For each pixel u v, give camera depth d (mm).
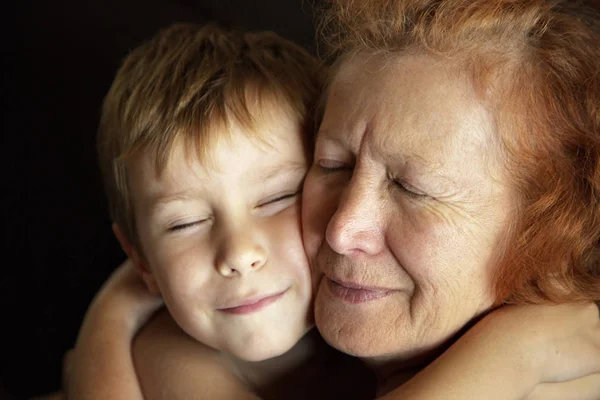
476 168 1047
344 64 1167
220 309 1306
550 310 1180
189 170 1263
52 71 2107
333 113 1154
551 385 1158
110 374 1394
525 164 1071
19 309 2094
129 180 1365
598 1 1326
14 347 2078
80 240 2117
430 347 1174
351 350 1169
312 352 1477
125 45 2092
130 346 1489
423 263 1078
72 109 2102
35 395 2057
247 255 1240
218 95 1297
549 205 1096
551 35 1104
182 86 1335
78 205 2113
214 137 1252
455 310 1128
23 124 2111
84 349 1458
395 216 1096
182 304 1327
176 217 1299
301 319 1314
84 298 2115
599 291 1193
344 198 1116
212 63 1381
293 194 1308
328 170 1220
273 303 1288
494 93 1040
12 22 2121
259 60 1407
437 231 1064
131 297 1549
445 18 1070
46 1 2129
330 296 1199
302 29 2000
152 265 1383
